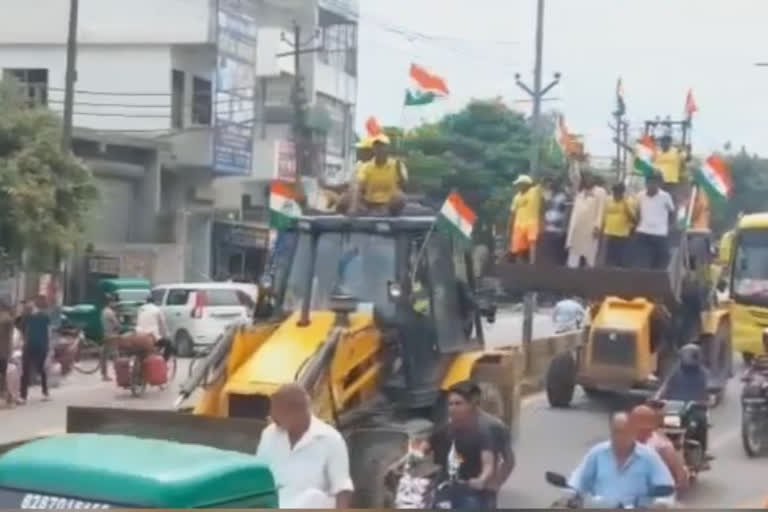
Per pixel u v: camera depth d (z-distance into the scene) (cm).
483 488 1023
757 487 1523
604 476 901
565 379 2167
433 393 1355
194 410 1219
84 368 3112
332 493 802
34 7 4494
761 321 2666
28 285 3231
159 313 2845
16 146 3062
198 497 545
